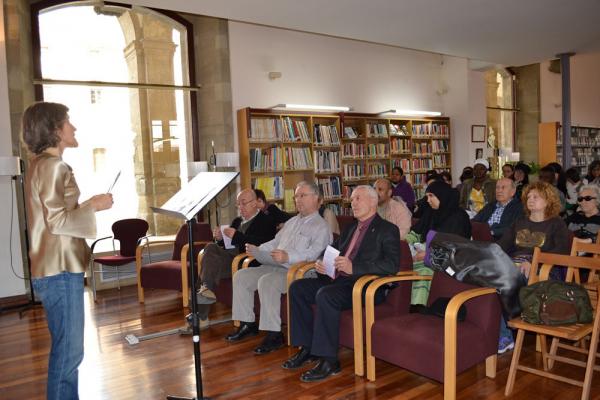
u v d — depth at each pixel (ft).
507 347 10.91
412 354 8.76
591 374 8.34
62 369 6.59
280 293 11.75
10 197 17.02
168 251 21.33
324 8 16.88
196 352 8.75
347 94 25.98
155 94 21.71
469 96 29.84
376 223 10.67
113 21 20.53
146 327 14.05
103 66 20.40
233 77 21.91
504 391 9.07
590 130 41.96
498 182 15.08
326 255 10.30
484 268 8.91
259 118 22.29
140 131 21.38
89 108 20.03
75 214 6.34
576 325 8.39
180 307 16.17
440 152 29.89
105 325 14.35
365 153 25.85
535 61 28.07
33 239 6.45
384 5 16.84
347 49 25.91
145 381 10.26
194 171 20.34
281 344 11.87
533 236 11.08
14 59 17.25
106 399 9.48
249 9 16.70
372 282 9.72
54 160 6.35
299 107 22.93
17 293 17.19
